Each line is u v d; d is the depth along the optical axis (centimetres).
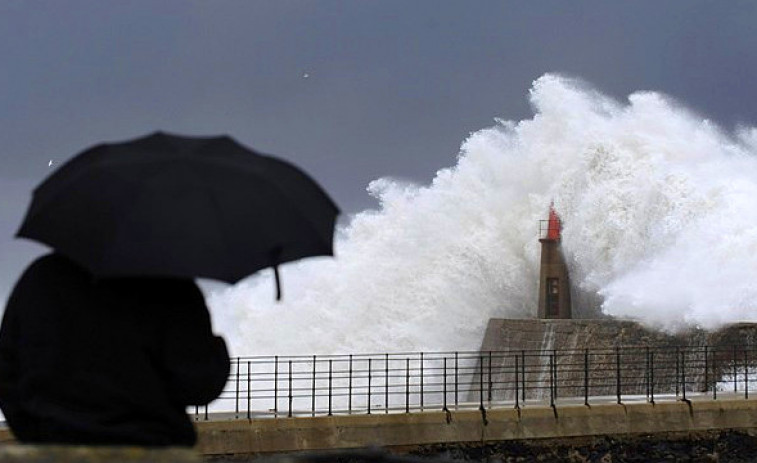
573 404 5047
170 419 1338
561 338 7812
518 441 4853
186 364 1334
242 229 1335
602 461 4938
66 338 1323
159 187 1340
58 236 1334
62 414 1302
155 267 1289
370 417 4722
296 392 8094
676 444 5041
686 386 6775
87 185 1354
